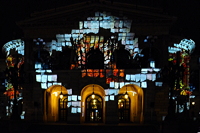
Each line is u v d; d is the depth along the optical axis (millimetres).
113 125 42594
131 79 44438
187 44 49344
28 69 46625
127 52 45875
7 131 41125
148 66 44375
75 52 45344
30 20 45562
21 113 52094
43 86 45594
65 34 45781
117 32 45188
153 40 45000
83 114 45875
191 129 41281
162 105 44312
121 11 44625
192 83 58031
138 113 46125
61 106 49031
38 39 46469
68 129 40812
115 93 44250
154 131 39750
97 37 45375
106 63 45062
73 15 45156
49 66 46094
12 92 54219
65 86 45031
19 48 50438
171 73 39625
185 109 49688
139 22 44688
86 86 44875
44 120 45562
